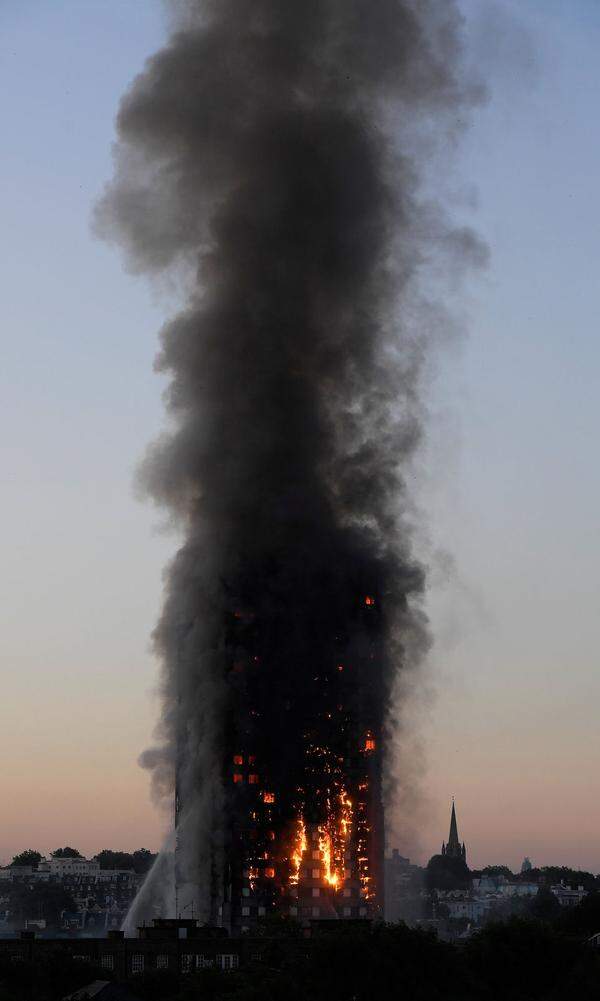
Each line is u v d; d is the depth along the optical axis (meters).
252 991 193.75
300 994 199.50
